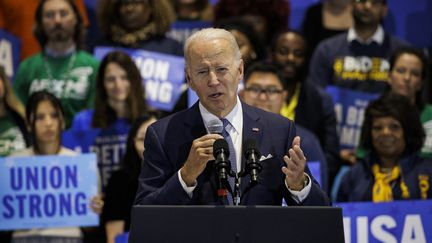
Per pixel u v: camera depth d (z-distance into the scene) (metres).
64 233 11.73
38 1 16.59
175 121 7.36
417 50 13.84
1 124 13.31
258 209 6.27
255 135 7.28
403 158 11.67
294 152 6.72
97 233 11.91
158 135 7.32
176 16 16.25
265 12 15.78
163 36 15.03
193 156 6.62
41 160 11.55
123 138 12.69
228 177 7.11
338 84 14.91
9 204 11.52
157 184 7.19
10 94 13.38
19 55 15.85
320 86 14.95
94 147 12.71
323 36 16.27
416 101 13.76
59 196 11.55
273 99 11.85
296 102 13.66
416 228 10.75
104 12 14.98
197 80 6.90
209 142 6.60
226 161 6.47
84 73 14.45
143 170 7.31
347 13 16.36
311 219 6.26
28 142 13.35
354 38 15.03
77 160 11.60
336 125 13.65
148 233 6.20
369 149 11.98
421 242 10.74
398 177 11.55
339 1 16.31
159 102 13.96
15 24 16.50
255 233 6.23
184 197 6.81
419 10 17.44
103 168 12.69
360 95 13.86
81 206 11.57
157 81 13.98
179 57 14.11
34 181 11.55
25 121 13.37
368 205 10.79
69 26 14.54
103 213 11.84
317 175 11.11
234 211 6.25
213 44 6.85
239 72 7.07
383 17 15.88
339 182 12.27
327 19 16.38
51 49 14.62
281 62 13.79
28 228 11.53
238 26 13.51
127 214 11.80
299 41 13.85
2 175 11.52
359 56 14.98
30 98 12.38
